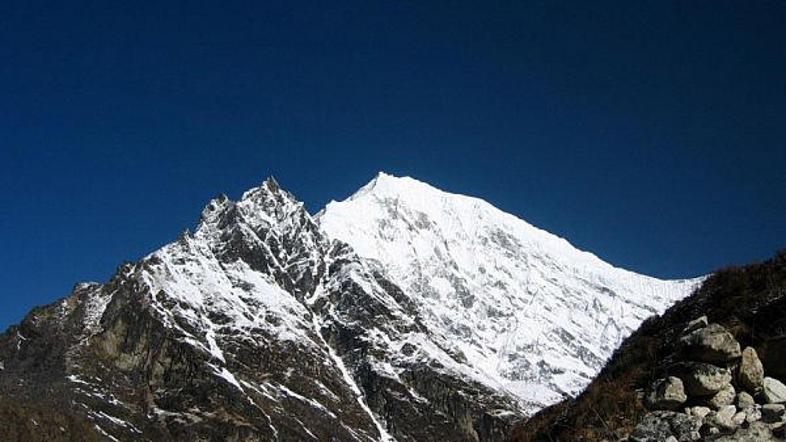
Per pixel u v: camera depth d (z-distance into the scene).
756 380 23.34
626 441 23.80
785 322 25.22
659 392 24.33
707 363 24.16
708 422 22.64
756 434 21.02
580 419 27.05
